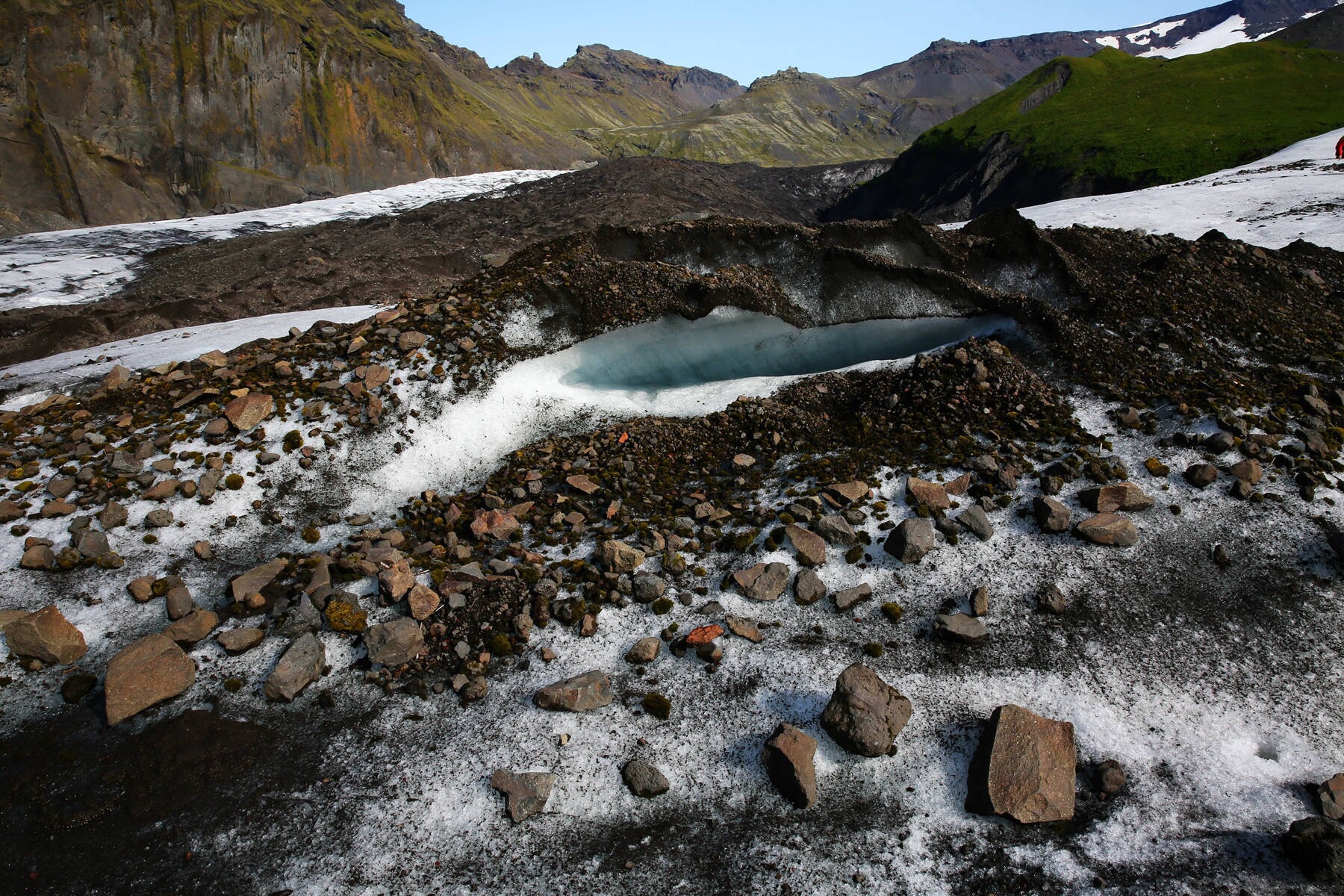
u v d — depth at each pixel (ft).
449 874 16.19
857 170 254.06
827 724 18.15
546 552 24.81
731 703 19.40
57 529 25.32
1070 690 19.45
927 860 16.07
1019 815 16.38
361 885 16.03
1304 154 115.24
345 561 23.50
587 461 29.27
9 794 17.65
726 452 29.96
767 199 235.40
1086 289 36.47
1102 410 28.94
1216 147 145.79
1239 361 31.17
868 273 38.14
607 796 17.51
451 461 30.30
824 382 33.04
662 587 22.38
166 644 20.36
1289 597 21.44
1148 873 15.57
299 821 17.29
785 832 16.69
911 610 21.71
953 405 29.30
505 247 120.16
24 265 108.78
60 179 194.29
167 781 17.97
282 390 31.45
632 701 19.54
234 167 229.45
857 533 24.04
